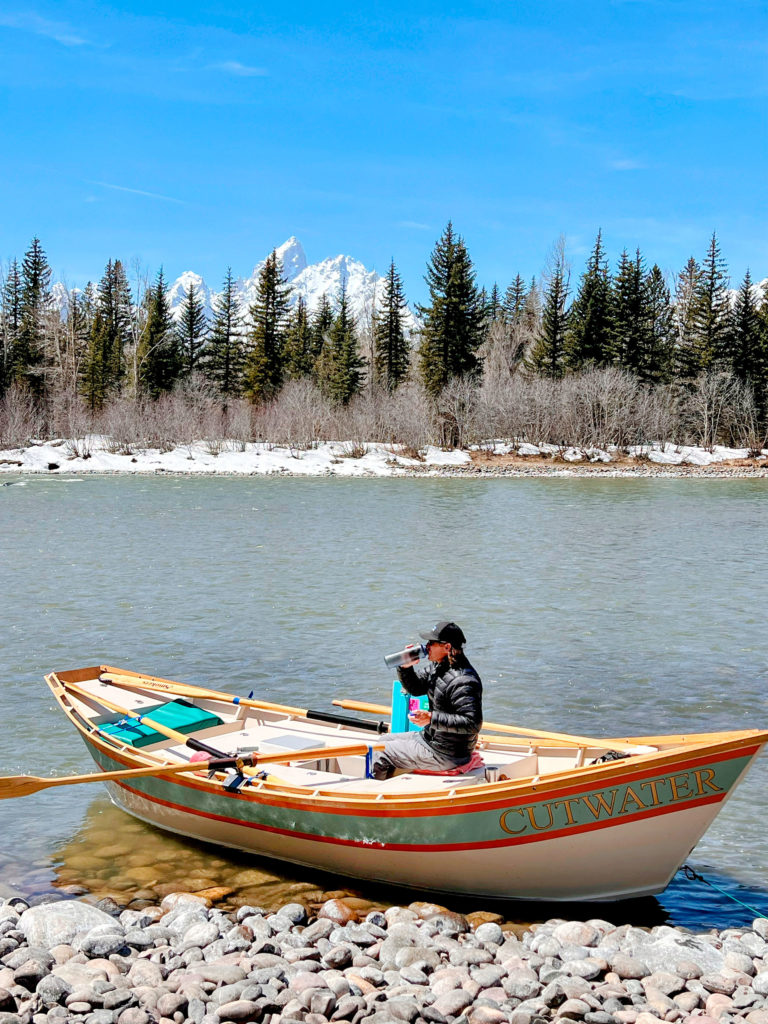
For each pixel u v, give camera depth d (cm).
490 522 3016
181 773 707
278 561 2159
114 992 481
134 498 3731
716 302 7462
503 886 629
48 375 7569
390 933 576
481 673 1234
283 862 701
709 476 5638
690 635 1458
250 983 503
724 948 572
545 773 648
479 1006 484
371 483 4722
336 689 1150
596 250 7238
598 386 6600
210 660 1285
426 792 620
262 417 6481
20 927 573
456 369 6931
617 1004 490
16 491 3997
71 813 793
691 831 597
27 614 1570
